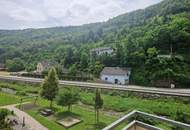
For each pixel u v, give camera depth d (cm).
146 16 14200
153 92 4372
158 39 6775
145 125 640
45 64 9238
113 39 11406
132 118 659
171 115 3609
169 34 6600
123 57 6931
